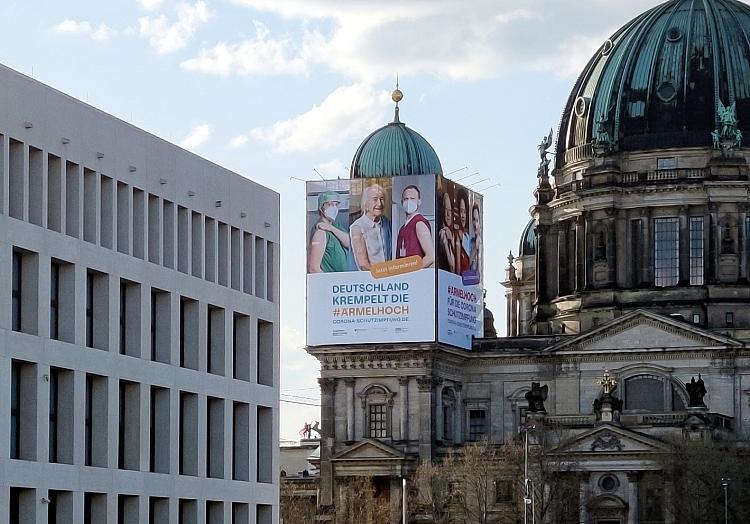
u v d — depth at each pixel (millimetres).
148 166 147250
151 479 145500
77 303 136375
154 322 149500
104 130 140625
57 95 134500
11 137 129000
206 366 155500
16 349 129625
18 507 131375
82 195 137750
